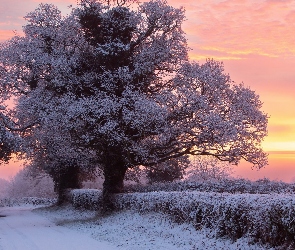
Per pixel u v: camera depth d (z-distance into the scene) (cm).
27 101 2992
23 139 3219
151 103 2442
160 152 2759
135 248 1359
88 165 3562
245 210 1189
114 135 2486
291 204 980
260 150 2672
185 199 1623
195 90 2555
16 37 3362
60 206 3894
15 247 1455
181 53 2917
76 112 2519
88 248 1397
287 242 1012
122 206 2453
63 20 3195
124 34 2820
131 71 2769
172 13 2861
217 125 2375
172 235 1532
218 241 1296
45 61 2978
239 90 2678
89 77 2775
